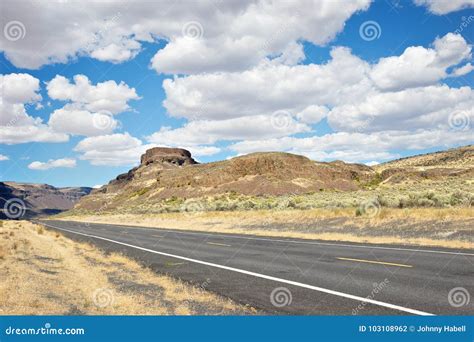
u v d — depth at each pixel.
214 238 25.42
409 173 106.25
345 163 153.38
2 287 9.60
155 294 10.11
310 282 10.73
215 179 126.06
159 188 143.88
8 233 31.02
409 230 20.22
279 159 131.00
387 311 7.91
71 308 8.54
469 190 44.91
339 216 27.95
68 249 21.28
